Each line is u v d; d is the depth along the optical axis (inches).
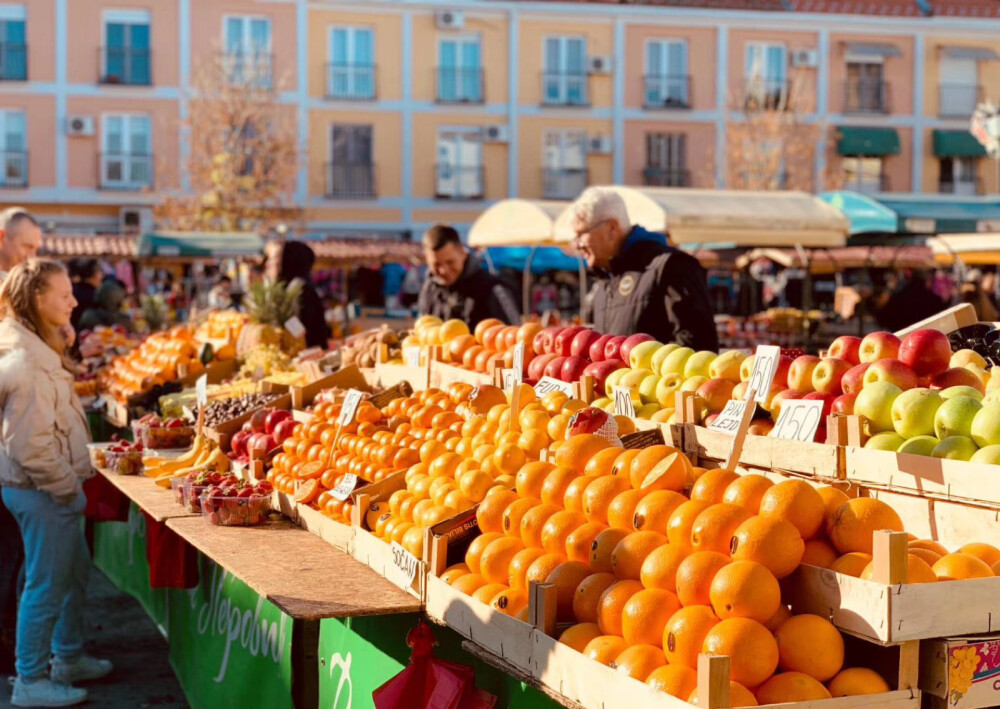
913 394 107.1
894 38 1270.9
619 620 90.0
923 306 565.3
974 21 1274.6
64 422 204.8
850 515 88.6
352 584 122.6
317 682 147.3
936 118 1282.0
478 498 122.6
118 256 858.1
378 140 1194.0
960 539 97.7
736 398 128.7
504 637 98.5
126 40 1135.0
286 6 1157.1
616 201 207.0
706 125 1243.8
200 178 1082.7
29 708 208.8
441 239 257.1
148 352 311.4
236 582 168.4
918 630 79.2
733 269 944.9
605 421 122.0
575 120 1227.9
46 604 207.2
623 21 1227.2
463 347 197.2
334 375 211.3
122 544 249.6
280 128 1157.7
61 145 1125.7
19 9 1114.7
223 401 228.1
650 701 78.7
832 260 828.6
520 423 133.3
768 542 85.4
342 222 1188.5
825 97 1256.8
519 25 1212.5
